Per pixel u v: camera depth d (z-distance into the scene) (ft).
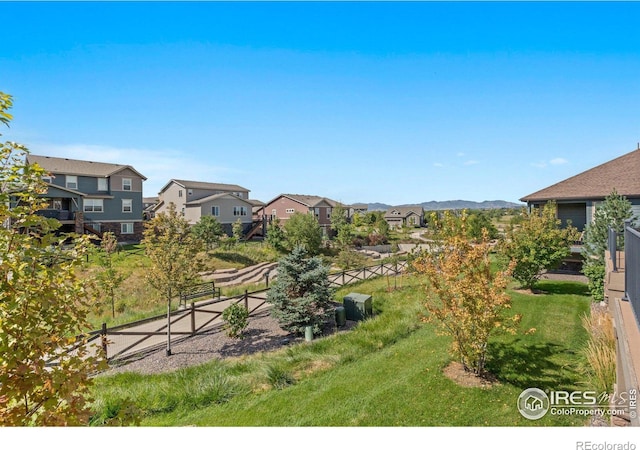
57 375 8.82
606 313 26.89
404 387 22.03
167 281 33.73
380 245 137.49
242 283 69.26
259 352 33.01
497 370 24.25
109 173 100.58
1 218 10.00
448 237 25.79
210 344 35.65
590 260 39.99
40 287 9.63
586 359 24.71
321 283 39.47
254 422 19.34
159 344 35.68
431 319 25.66
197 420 20.34
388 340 32.50
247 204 142.72
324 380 24.77
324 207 174.29
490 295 23.04
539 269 44.29
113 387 25.45
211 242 98.22
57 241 11.19
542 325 32.27
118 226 102.78
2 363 8.29
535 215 45.96
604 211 40.19
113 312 47.52
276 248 104.27
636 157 60.80
